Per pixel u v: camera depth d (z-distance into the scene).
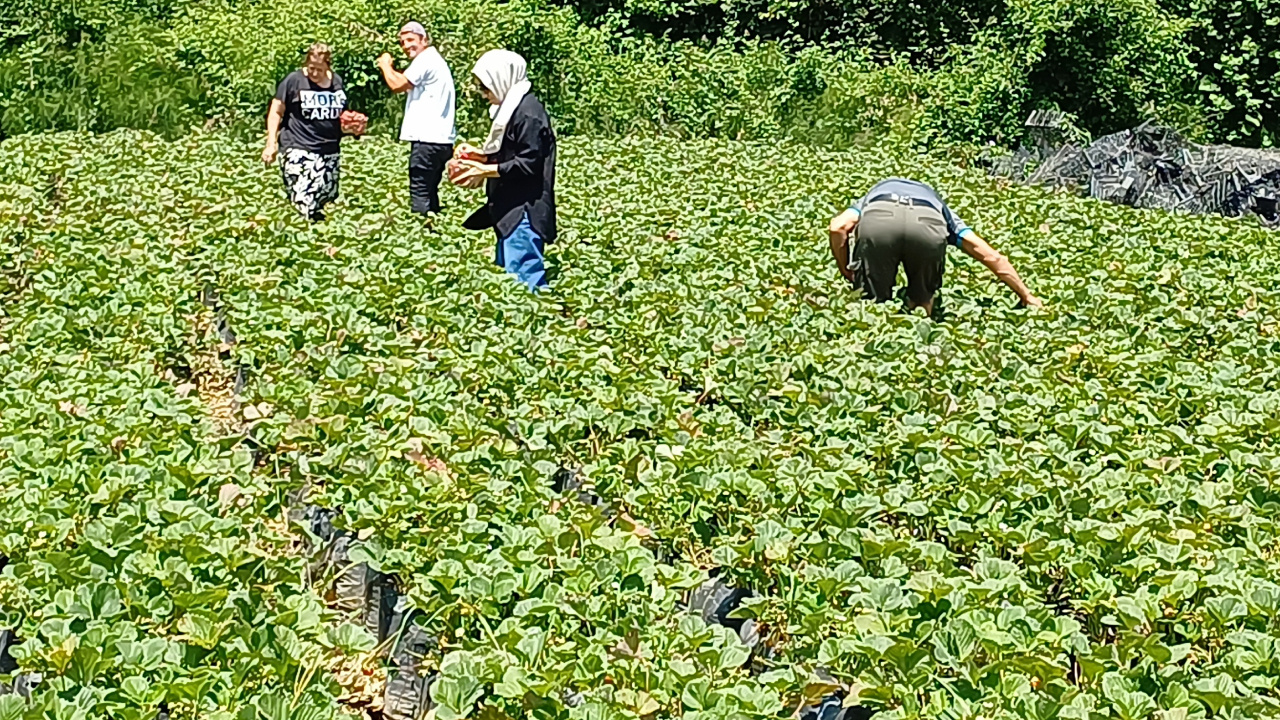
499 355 7.51
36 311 8.51
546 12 23.45
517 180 9.75
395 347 7.87
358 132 12.80
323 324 8.16
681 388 7.88
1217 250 12.76
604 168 16.20
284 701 4.05
